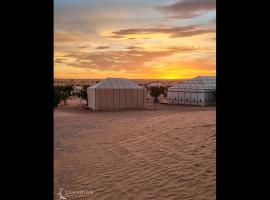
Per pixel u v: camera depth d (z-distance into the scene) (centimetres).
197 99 3566
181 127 1515
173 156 948
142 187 675
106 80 3180
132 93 3150
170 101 3978
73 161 962
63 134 1532
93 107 3053
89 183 727
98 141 1309
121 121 2017
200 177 715
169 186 668
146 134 1409
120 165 888
